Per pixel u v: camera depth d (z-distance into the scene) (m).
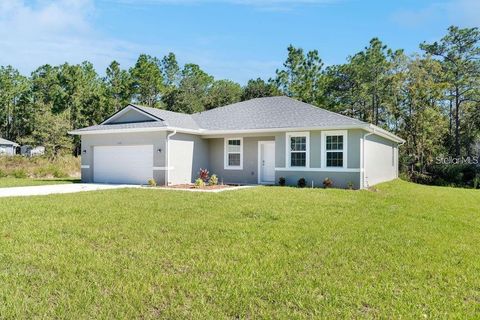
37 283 4.18
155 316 3.51
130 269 4.66
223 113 20.30
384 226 7.49
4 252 5.22
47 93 53.25
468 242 6.55
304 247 5.78
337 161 15.59
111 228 6.74
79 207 8.96
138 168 17.39
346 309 3.68
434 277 4.66
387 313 3.62
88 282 4.23
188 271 4.65
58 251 5.32
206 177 17.23
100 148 18.58
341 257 5.32
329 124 15.38
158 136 16.67
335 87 37.62
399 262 5.19
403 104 33.38
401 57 33.91
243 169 18.27
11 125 54.59
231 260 5.09
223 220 7.61
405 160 30.56
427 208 10.41
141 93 48.38
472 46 33.38
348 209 9.40
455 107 35.03
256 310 3.64
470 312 3.68
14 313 3.47
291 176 16.47
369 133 16.25
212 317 3.48
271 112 18.84
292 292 4.05
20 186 16.05
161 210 8.67
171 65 52.09
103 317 3.45
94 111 49.22
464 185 26.14
